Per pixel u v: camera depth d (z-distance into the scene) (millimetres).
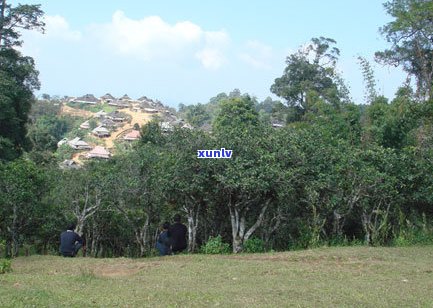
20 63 34688
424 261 11609
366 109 27578
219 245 15359
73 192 20922
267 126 17406
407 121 23078
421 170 17078
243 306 6848
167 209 19531
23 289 7668
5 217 18531
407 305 7164
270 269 10352
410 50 30469
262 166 14711
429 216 17938
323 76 45406
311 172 15820
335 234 17000
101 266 11531
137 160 18688
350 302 7277
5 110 31625
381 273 10039
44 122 101312
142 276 9836
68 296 7262
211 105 111000
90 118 115375
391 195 16531
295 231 17688
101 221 24062
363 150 17938
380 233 16641
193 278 9453
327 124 24531
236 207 15773
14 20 33438
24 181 17375
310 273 9922
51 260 12688
